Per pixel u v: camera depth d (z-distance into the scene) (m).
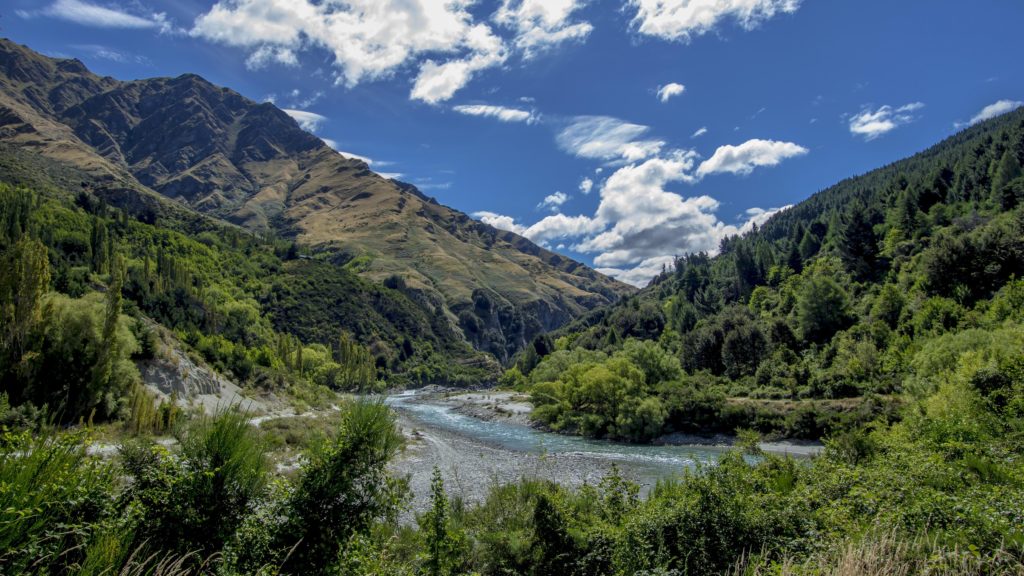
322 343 133.75
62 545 4.43
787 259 124.50
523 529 10.36
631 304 153.88
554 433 58.12
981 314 52.47
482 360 177.25
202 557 5.51
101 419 33.94
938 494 8.94
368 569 6.56
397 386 133.62
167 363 46.88
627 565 8.61
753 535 8.83
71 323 35.91
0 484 3.93
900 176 143.50
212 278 128.50
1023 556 6.68
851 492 9.80
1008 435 14.62
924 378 39.94
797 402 53.09
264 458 6.78
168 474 5.82
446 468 33.53
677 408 53.06
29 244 35.78
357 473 6.68
